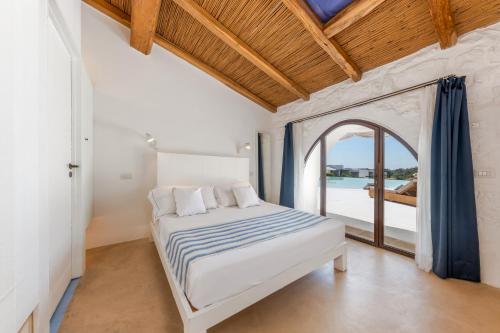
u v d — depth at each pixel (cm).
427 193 234
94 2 277
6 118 75
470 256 207
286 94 416
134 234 316
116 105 304
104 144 295
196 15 246
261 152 488
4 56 74
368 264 247
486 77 204
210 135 395
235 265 141
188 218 252
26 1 88
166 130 346
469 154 206
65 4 155
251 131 455
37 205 98
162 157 328
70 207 194
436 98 226
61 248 168
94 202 288
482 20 201
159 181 325
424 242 233
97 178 290
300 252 182
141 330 144
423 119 239
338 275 220
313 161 412
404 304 174
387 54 270
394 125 276
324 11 227
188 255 147
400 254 276
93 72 286
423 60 248
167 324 150
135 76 318
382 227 299
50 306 147
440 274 215
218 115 404
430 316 160
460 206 212
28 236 90
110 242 298
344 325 151
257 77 380
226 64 358
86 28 282
